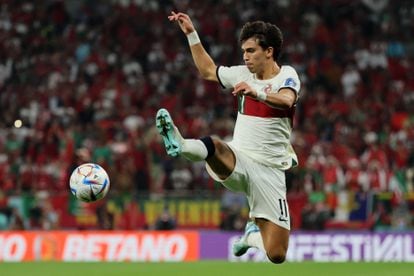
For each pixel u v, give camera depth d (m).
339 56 91.75
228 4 97.38
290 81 28.00
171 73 88.44
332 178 66.88
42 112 80.88
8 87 85.81
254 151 28.95
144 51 91.56
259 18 96.38
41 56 90.12
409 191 65.50
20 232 59.16
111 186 66.00
